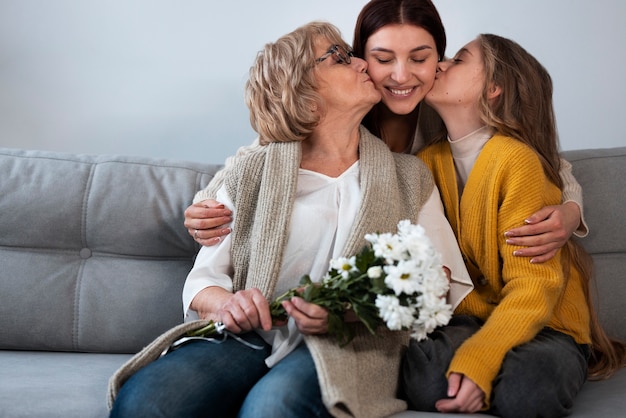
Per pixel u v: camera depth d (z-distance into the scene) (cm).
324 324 142
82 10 251
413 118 194
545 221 163
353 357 143
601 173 196
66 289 190
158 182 197
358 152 173
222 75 251
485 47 179
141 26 251
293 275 160
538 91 179
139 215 193
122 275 192
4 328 187
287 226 158
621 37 244
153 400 132
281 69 166
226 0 250
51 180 194
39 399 148
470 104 176
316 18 249
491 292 171
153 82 251
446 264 164
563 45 246
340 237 159
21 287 189
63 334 188
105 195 194
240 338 153
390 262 138
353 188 165
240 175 166
